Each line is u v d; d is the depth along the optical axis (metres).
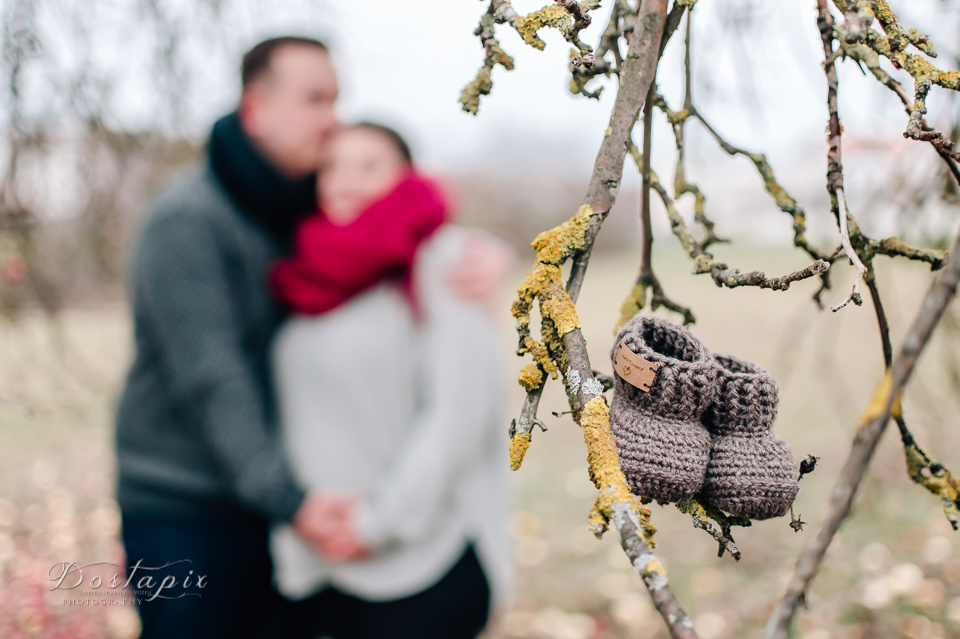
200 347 1.37
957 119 1.69
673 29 1.10
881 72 1.02
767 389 1.02
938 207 1.86
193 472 1.47
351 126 1.53
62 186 2.76
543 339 1.01
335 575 1.51
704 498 1.02
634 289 1.37
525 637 2.68
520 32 1.05
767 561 3.03
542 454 4.61
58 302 3.03
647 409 1.00
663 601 0.67
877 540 3.06
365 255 1.38
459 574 1.49
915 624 2.48
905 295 3.36
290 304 1.48
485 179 13.31
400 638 1.47
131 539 1.49
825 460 3.81
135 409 1.48
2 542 3.14
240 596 1.56
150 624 1.48
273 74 1.47
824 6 1.01
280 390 1.52
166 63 2.62
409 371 1.47
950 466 2.82
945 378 2.85
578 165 13.98
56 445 4.55
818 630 2.51
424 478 1.37
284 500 1.37
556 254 1.03
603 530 0.80
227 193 1.46
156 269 1.38
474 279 1.41
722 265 1.11
